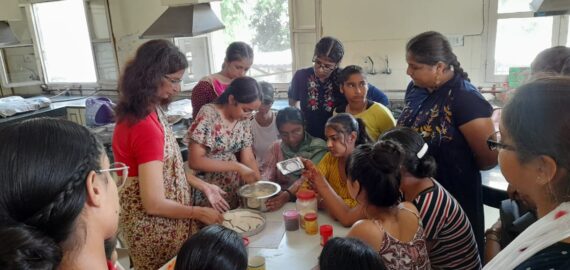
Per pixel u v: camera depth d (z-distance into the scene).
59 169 0.54
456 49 3.46
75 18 4.95
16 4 3.91
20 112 4.23
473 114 1.64
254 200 1.88
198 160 1.92
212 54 4.50
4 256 0.49
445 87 1.72
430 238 1.44
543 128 0.62
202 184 1.81
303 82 2.65
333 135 1.83
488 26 3.32
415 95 1.89
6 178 0.52
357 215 1.66
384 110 2.28
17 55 5.29
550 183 0.64
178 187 1.64
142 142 1.45
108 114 3.36
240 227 1.70
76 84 5.16
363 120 2.14
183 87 4.44
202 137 1.91
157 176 1.48
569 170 0.61
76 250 0.58
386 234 1.23
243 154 2.13
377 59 3.71
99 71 4.98
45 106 4.51
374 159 1.25
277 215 1.87
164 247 1.61
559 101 0.61
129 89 1.46
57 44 5.16
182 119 3.46
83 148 0.58
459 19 3.38
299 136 2.28
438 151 1.74
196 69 4.49
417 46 1.68
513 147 0.67
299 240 1.64
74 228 0.57
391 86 3.73
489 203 2.06
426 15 3.47
